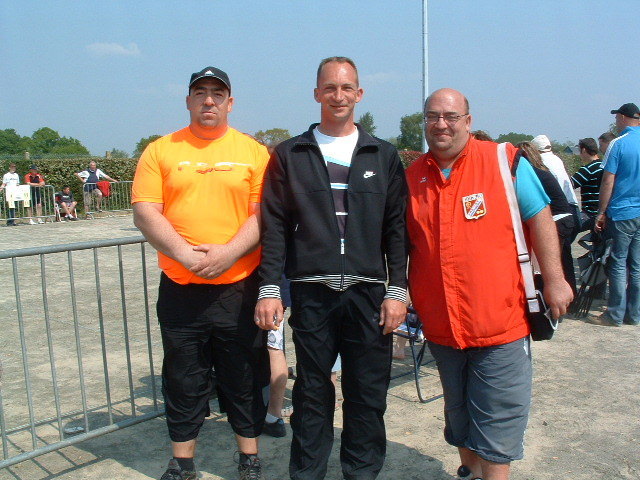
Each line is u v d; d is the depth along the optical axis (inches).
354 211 108.0
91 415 164.7
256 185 118.3
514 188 105.2
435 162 109.3
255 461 124.6
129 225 708.0
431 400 170.7
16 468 134.4
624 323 243.6
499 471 108.4
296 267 109.6
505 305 104.9
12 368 204.5
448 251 106.5
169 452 142.3
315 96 111.7
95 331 250.7
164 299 119.2
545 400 168.4
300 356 113.1
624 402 166.6
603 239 240.1
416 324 169.5
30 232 636.1
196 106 115.6
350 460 118.0
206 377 122.6
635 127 231.1
